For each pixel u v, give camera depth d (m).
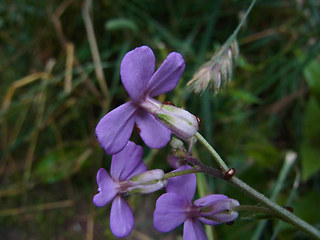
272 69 0.12
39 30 0.13
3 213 0.12
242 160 0.11
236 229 0.10
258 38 0.13
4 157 0.13
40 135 0.13
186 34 0.13
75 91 0.13
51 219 0.12
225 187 0.10
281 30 0.12
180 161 0.06
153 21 0.12
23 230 0.12
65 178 0.12
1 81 0.14
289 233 0.09
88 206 0.12
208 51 0.13
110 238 0.11
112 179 0.06
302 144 0.10
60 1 0.13
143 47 0.05
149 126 0.06
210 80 0.06
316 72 0.11
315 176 0.11
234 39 0.06
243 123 0.12
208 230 0.09
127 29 0.12
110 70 0.13
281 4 0.12
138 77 0.05
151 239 0.11
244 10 0.12
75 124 0.13
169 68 0.06
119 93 0.12
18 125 0.13
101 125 0.05
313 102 0.10
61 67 0.13
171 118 0.06
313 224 0.10
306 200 0.10
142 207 0.12
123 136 0.06
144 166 0.06
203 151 0.11
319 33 0.12
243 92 0.11
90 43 0.12
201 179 0.09
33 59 0.13
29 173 0.12
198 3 0.13
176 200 0.06
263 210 0.06
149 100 0.06
